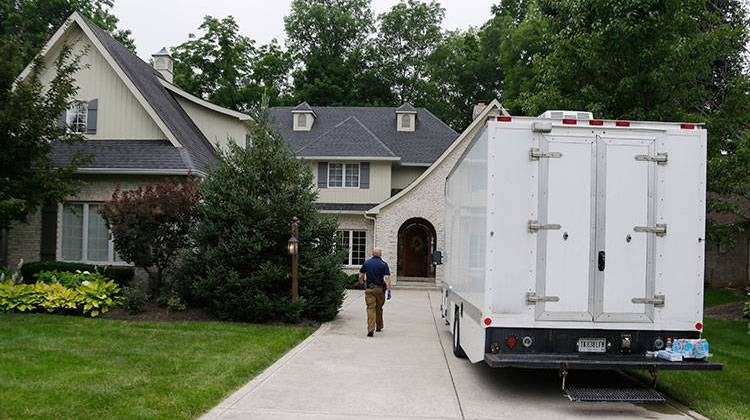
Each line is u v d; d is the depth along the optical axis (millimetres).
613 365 6809
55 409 6055
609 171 7109
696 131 7160
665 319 7078
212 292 13102
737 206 14711
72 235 17625
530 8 42844
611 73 13203
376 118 33375
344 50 53719
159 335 10742
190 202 13734
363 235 27234
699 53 12836
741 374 9016
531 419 6520
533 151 7090
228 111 22547
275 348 10047
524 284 7039
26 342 9609
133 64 21031
